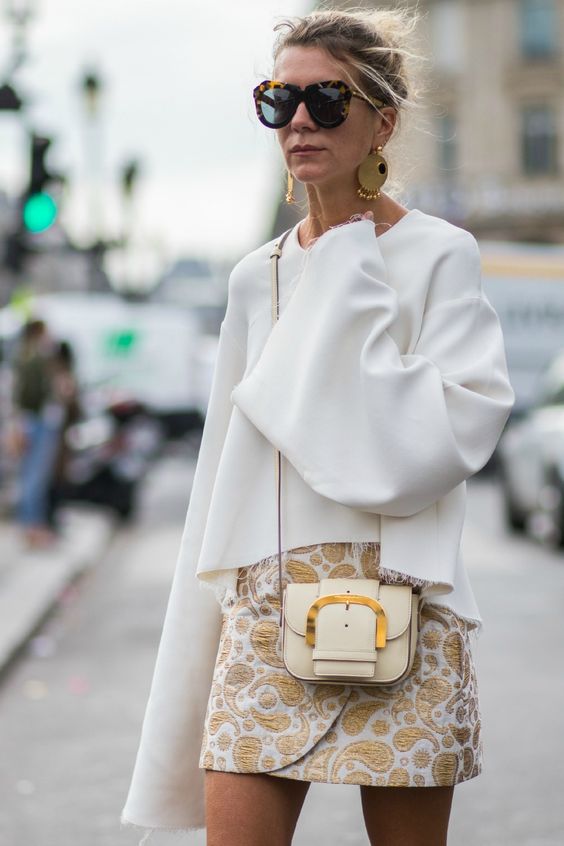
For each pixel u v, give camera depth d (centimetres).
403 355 299
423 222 307
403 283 302
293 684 297
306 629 293
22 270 1606
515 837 562
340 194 311
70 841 562
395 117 311
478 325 300
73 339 2888
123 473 1947
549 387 1719
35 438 1563
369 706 294
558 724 750
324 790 650
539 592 1242
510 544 1631
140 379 2922
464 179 5503
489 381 294
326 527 299
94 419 1959
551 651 962
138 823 328
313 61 305
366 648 288
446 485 287
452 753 294
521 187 5441
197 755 329
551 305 2484
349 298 296
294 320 304
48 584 1258
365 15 315
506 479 1728
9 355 2055
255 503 309
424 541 294
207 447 327
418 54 321
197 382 2958
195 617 327
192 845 560
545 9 5447
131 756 703
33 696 856
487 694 828
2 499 1875
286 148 311
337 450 293
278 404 300
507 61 5472
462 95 5531
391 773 291
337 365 296
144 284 3516
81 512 2003
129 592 1308
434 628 297
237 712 299
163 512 2130
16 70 1509
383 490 287
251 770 296
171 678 327
